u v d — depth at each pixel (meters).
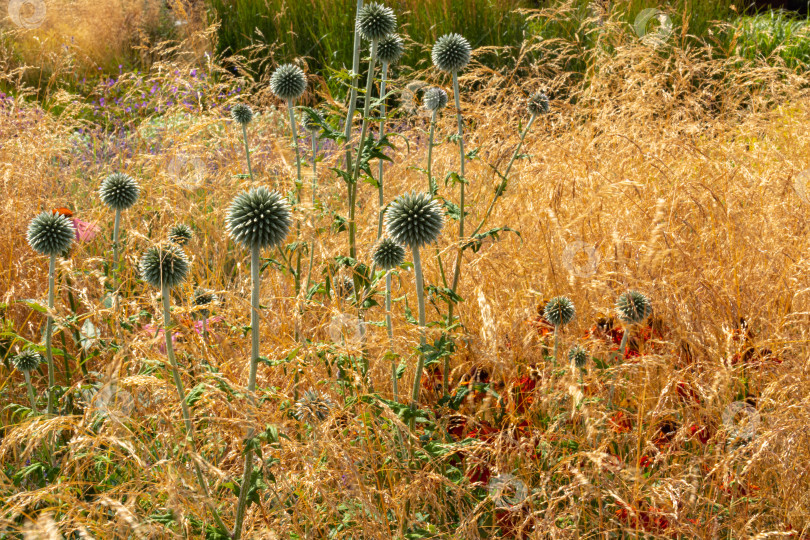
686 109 5.57
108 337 3.12
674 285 3.36
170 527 2.02
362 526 2.14
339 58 9.45
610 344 3.13
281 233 2.12
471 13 9.52
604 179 4.31
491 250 3.90
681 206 4.08
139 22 10.71
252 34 10.41
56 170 4.80
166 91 6.50
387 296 2.57
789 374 2.81
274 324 3.15
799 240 3.87
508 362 2.98
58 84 8.68
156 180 4.14
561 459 2.46
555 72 7.88
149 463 2.44
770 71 5.79
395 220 2.58
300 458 2.20
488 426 2.77
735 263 3.68
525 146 4.71
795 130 5.29
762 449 2.33
